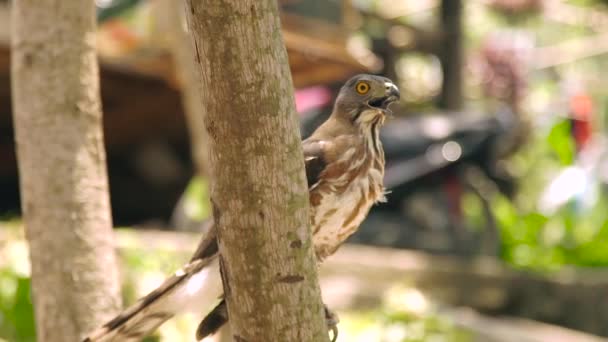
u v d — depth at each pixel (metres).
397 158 14.63
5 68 14.48
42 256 6.60
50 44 6.60
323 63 14.86
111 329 5.79
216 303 6.55
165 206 17.94
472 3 20.84
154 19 13.41
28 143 6.63
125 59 13.91
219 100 4.19
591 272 14.20
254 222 4.30
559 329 13.09
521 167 18.70
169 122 16.89
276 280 4.35
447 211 14.96
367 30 17.98
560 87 21.56
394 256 13.48
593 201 18.55
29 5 6.61
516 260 15.80
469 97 19.47
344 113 6.44
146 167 17.66
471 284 13.35
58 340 6.57
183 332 9.23
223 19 4.11
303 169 4.33
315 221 6.07
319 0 14.21
